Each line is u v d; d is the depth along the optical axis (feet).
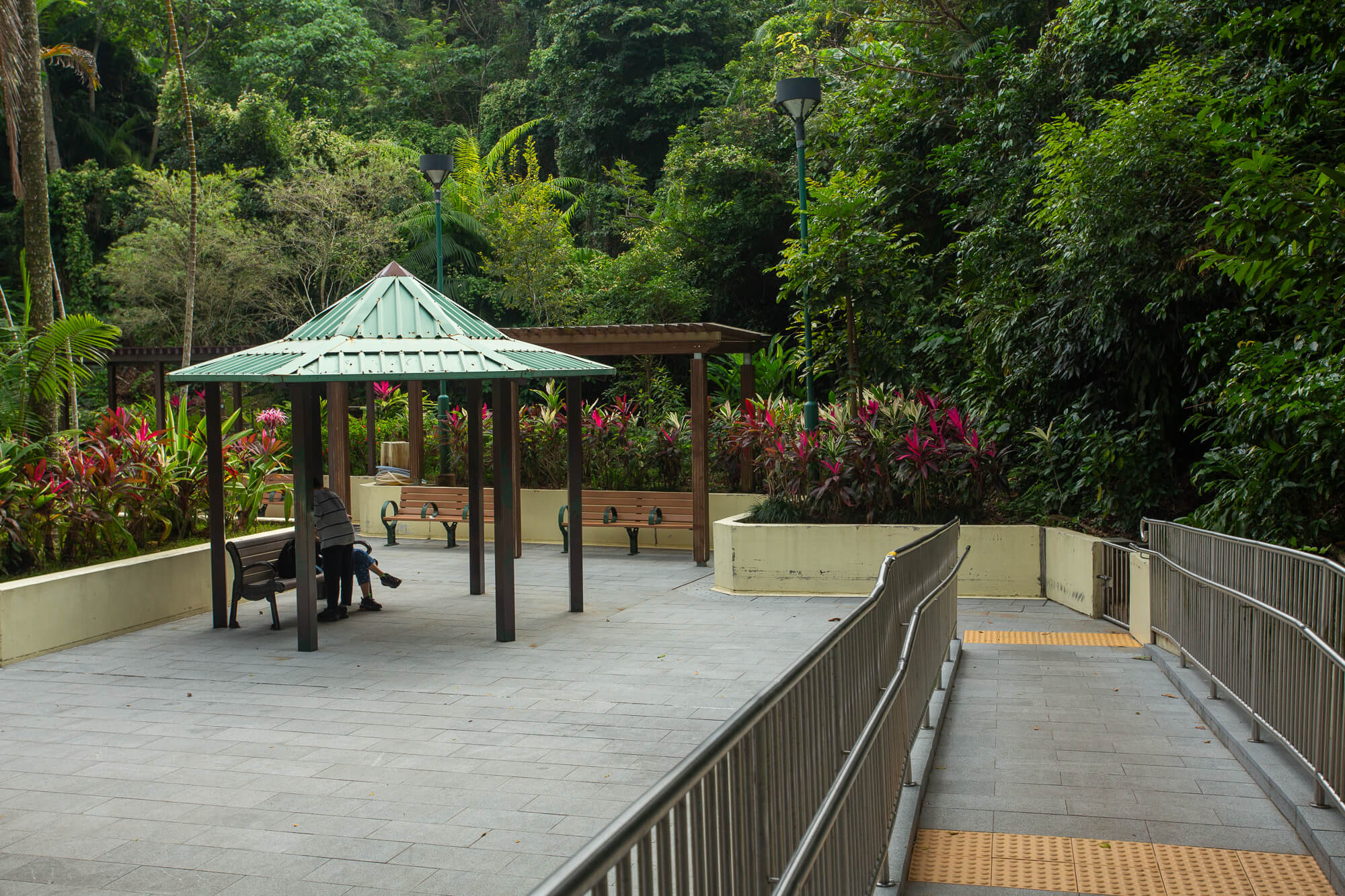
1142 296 32.78
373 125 114.11
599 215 96.43
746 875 7.34
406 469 58.95
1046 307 36.99
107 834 14.19
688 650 26.03
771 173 74.54
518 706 20.71
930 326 47.34
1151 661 25.32
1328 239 17.34
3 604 24.84
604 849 4.70
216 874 12.84
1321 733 13.85
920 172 52.90
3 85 32.50
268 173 98.78
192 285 54.49
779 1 98.63
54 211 99.60
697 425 42.09
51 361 31.37
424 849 13.53
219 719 20.11
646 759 17.26
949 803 15.19
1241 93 28.58
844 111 56.13
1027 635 29.01
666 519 44.14
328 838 13.93
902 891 11.89
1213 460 26.94
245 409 75.92
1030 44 50.62
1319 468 22.62
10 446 29.27
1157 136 29.37
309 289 95.45
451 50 135.33
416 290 30.45
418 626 29.50
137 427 35.70
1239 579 18.49
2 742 18.65
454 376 25.68
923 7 52.16
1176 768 16.72
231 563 34.37
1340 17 20.71
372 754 17.67
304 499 26.09
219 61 118.52
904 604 16.66
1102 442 34.63
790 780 8.66
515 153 108.06
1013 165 43.32
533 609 32.17
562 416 51.57
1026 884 12.25
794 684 8.80
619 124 96.99
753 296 78.48
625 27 96.68
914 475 34.83
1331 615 14.26
